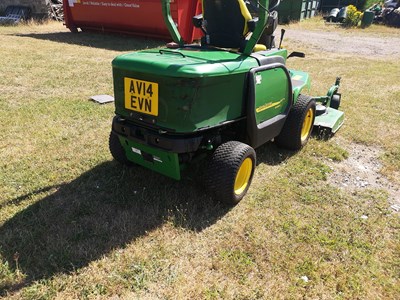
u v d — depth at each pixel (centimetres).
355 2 2312
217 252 285
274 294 248
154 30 1202
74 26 1435
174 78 277
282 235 305
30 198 341
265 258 281
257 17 361
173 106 287
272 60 365
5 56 934
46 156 419
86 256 272
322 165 424
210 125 306
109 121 527
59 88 684
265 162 426
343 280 262
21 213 319
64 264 265
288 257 282
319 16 2269
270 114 376
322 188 379
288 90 397
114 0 1235
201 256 280
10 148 434
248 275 264
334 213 339
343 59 1091
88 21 1368
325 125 490
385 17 1994
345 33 1680
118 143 374
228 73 304
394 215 341
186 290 248
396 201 365
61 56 972
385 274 271
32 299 237
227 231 309
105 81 741
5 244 281
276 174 402
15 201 336
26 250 277
